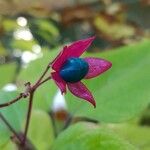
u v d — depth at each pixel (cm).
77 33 51
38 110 20
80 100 20
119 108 18
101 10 49
